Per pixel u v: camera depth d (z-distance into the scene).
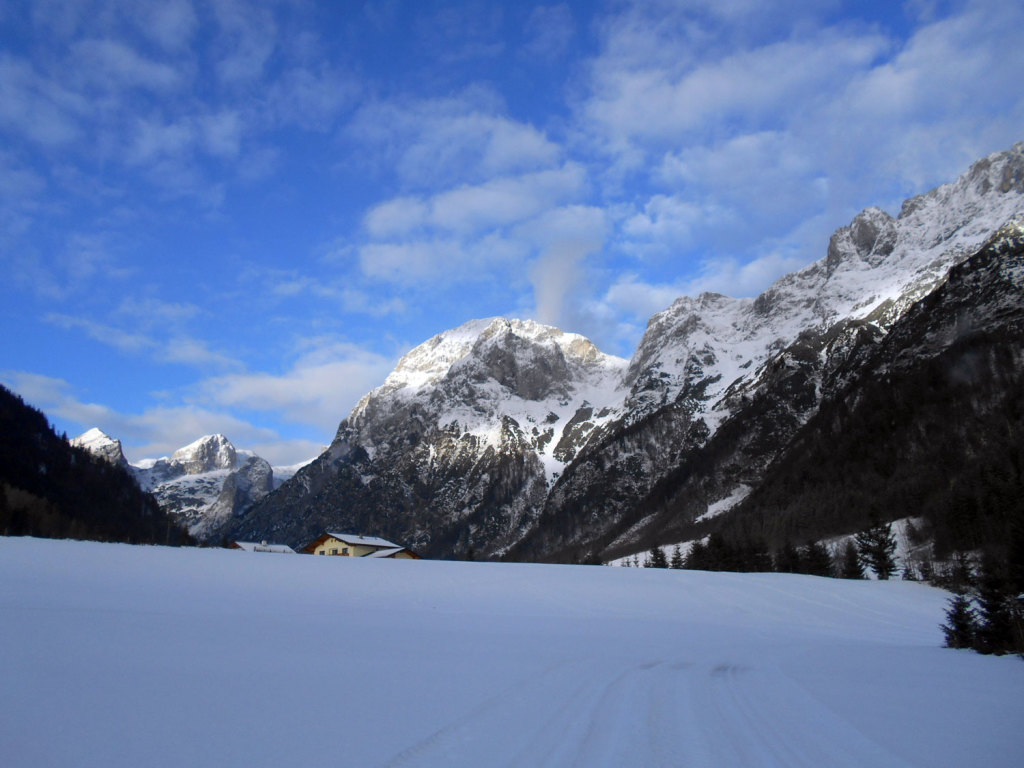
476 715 15.24
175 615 32.59
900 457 162.75
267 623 32.12
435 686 18.55
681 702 18.12
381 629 32.91
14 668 17.12
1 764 10.35
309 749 11.93
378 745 12.39
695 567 126.56
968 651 35.53
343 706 15.40
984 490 99.88
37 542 75.75
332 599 49.81
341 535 162.62
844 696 20.23
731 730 15.04
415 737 13.08
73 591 41.97
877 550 101.25
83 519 174.62
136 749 11.48
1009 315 184.88
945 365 184.75
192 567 66.31
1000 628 34.06
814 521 151.50
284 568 73.31
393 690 17.64
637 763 12.02
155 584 51.53
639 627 43.50
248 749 11.76
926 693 21.27
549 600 60.19
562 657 26.08
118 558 67.62
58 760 10.70
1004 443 128.75
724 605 62.59
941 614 60.25
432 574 76.50
